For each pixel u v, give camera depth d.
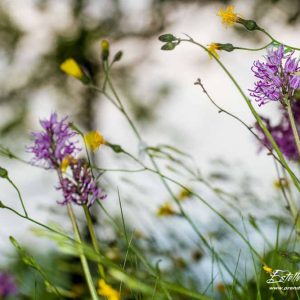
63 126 0.73
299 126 0.84
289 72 0.72
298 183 0.72
